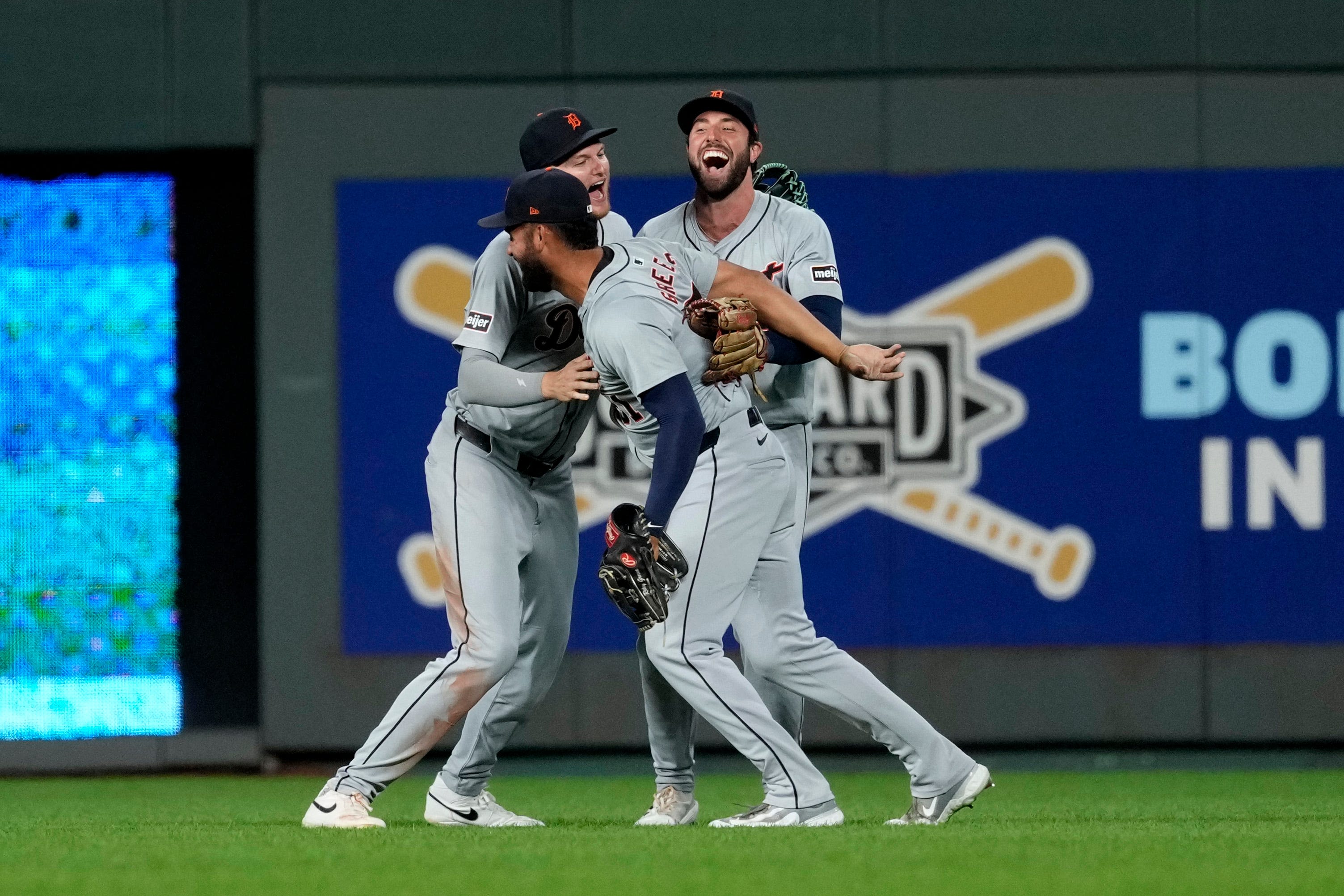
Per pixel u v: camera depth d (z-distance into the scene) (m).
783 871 10.80
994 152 24.44
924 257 24.36
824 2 24.52
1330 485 24.16
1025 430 24.23
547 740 24.31
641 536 12.66
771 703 15.59
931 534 24.22
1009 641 24.17
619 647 24.27
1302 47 24.42
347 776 14.39
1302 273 24.27
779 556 14.17
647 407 12.77
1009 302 24.31
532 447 14.41
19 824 16.52
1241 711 24.16
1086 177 24.39
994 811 17.66
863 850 11.98
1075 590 24.19
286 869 11.12
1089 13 24.47
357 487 24.33
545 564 15.04
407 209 24.48
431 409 24.38
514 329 14.23
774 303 14.23
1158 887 10.09
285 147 24.52
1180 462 24.20
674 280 13.32
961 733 24.17
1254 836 13.44
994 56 24.45
